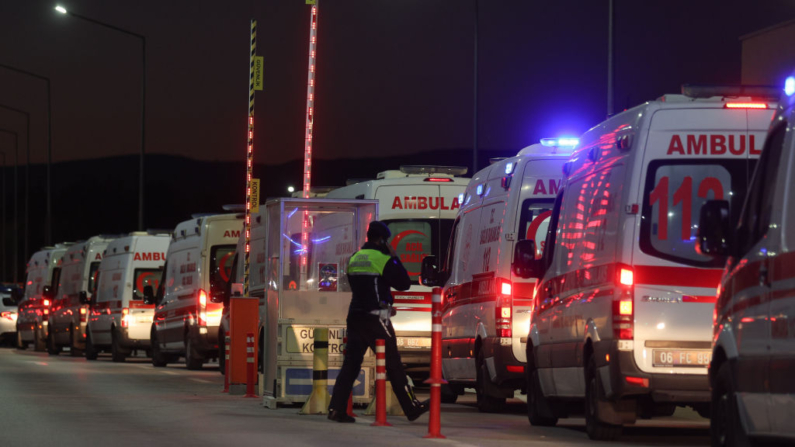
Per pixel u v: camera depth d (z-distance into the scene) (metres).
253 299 19.02
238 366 18.81
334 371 15.87
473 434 12.44
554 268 13.06
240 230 27.00
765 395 8.23
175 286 28.84
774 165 8.56
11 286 53.22
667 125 10.87
